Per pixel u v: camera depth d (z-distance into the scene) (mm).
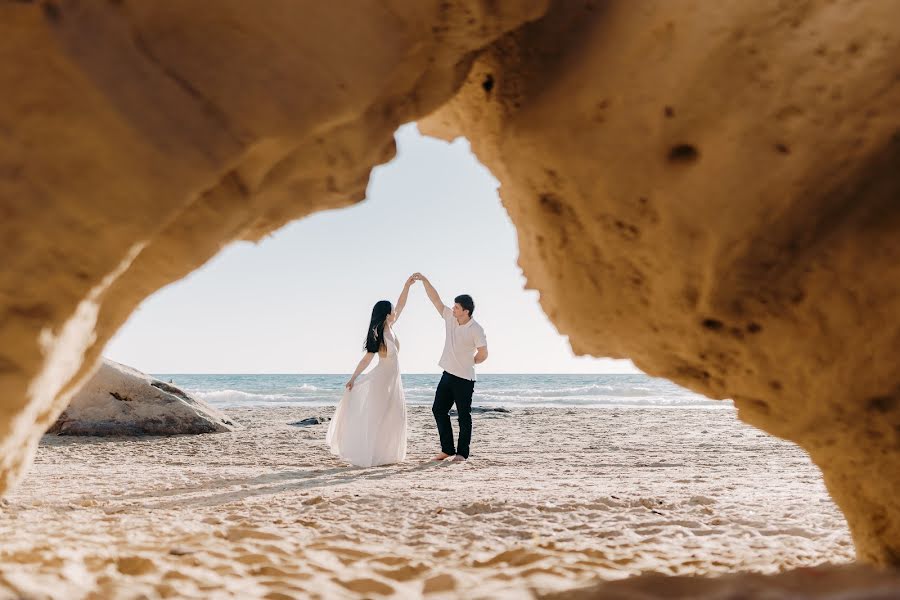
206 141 1742
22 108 1577
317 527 3520
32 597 1960
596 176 2371
